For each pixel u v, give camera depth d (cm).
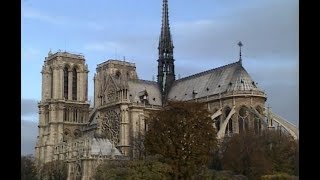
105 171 12169
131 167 11550
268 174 12825
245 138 14462
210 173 12669
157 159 12044
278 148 13500
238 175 12975
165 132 12812
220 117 19488
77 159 19375
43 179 18638
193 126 12938
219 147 15650
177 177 12444
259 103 19025
